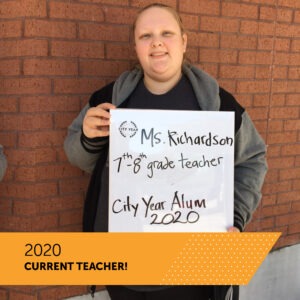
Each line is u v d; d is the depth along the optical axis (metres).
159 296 2.09
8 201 2.60
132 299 2.16
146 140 1.93
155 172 1.94
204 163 1.96
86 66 2.58
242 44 3.00
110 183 1.93
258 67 3.09
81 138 2.05
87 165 2.24
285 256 3.44
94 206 2.13
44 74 2.48
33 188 2.54
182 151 1.95
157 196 1.95
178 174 1.95
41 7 2.42
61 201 2.63
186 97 2.06
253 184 2.15
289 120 3.29
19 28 2.44
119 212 1.94
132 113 1.91
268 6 3.05
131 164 1.93
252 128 2.19
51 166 2.57
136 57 2.72
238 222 2.06
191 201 1.97
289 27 3.17
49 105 2.52
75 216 2.69
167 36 1.97
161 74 1.98
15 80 2.49
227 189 1.98
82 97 2.60
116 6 2.61
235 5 2.93
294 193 3.40
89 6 2.54
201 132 1.95
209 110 2.03
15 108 2.52
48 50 2.47
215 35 2.89
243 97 3.06
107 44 2.62
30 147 2.51
